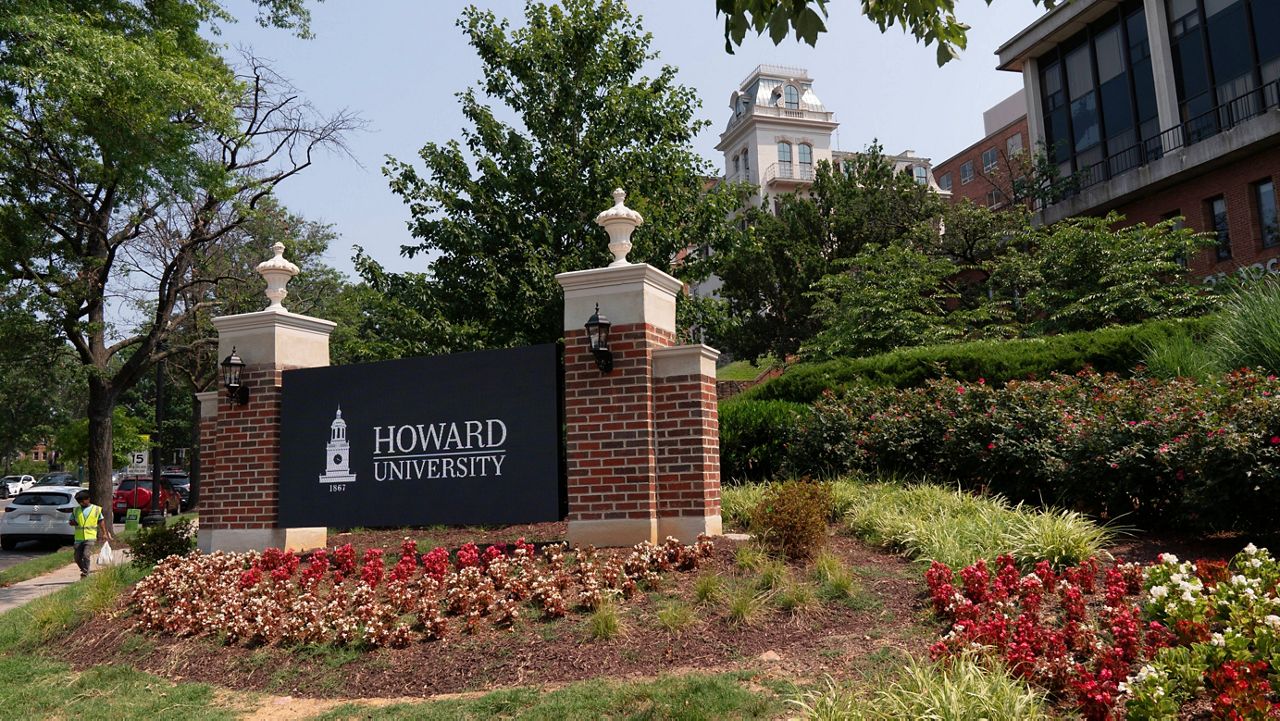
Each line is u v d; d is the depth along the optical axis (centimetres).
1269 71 2202
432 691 577
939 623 593
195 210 2178
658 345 887
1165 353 1180
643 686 521
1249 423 739
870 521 848
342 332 3039
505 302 1475
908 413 1077
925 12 584
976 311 1952
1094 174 2741
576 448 870
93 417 2083
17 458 8881
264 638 696
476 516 909
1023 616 538
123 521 2795
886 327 1905
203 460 1080
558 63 1544
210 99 1686
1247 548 588
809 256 3266
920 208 3091
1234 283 1750
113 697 634
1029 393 1004
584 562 720
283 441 1021
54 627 854
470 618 652
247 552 963
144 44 1648
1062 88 2881
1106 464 847
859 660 542
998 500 916
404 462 953
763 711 473
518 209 1497
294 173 2197
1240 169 2242
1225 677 393
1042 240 2089
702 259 1605
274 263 1073
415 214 1513
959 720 407
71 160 1834
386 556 928
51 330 1981
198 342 2206
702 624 618
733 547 778
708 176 1695
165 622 766
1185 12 2441
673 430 848
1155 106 2522
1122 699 438
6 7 1420
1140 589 617
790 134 5700
